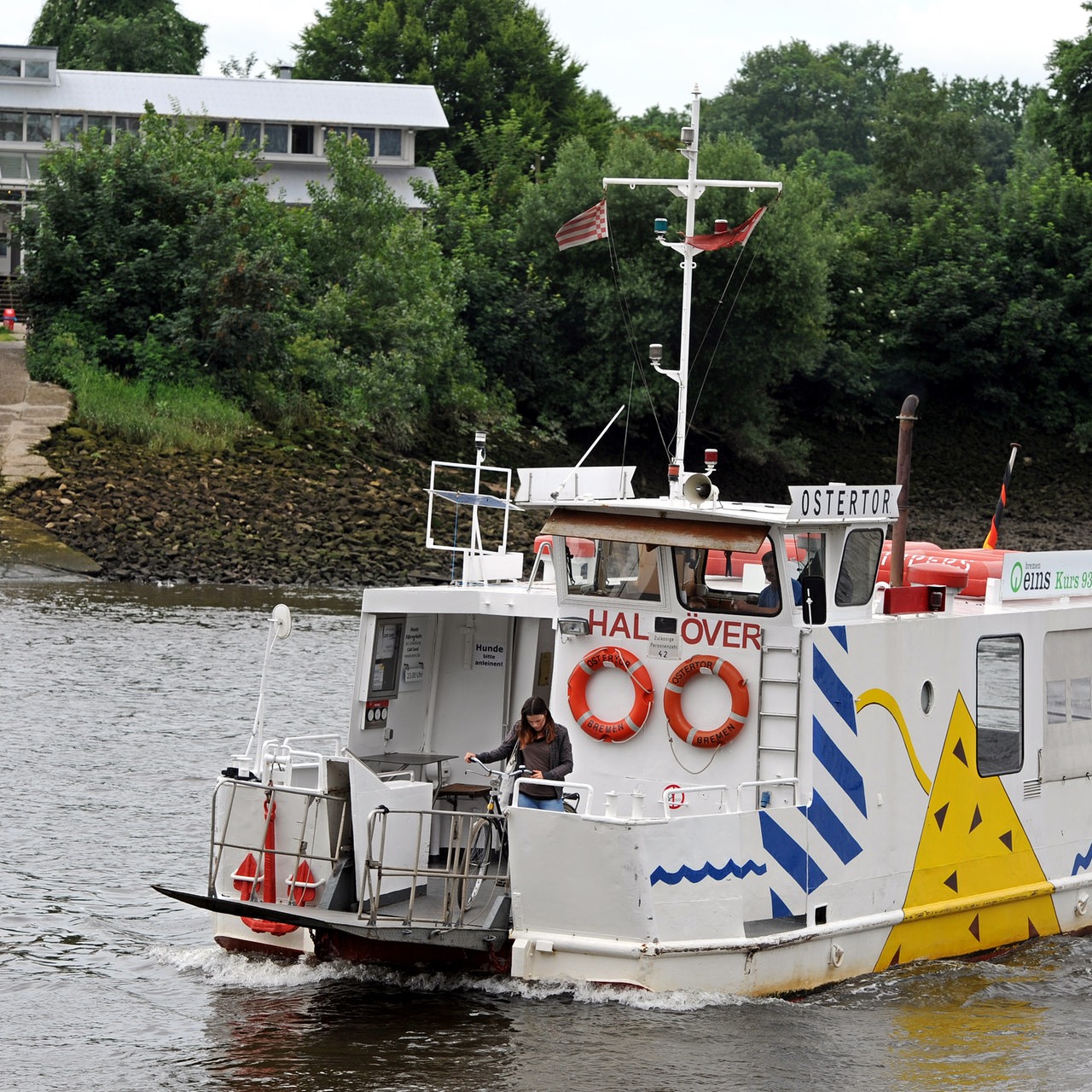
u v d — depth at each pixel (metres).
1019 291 193.75
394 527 126.44
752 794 35.44
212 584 111.81
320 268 166.12
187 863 47.47
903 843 37.72
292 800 34.84
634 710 36.59
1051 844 42.31
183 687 73.50
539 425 171.12
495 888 35.94
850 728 36.12
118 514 118.94
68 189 151.75
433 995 34.91
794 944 34.84
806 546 35.69
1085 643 43.66
